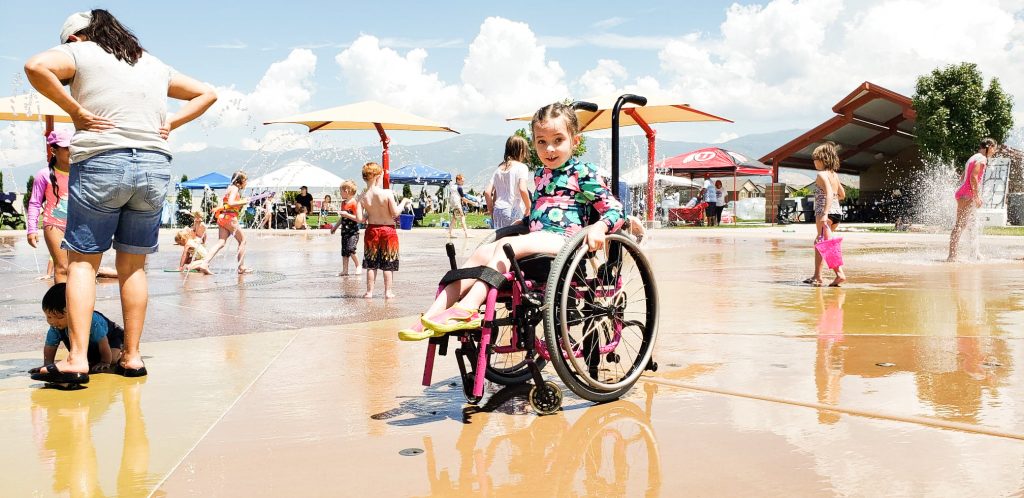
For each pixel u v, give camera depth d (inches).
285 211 1244.5
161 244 693.9
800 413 121.6
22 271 418.0
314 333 206.2
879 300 259.1
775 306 247.0
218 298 286.8
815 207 310.5
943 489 88.9
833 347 175.8
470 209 1828.2
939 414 119.3
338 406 131.7
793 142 1203.2
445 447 108.8
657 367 145.4
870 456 100.7
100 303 272.7
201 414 127.3
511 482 94.6
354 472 98.8
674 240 679.1
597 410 127.0
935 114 1104.2
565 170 140.6
